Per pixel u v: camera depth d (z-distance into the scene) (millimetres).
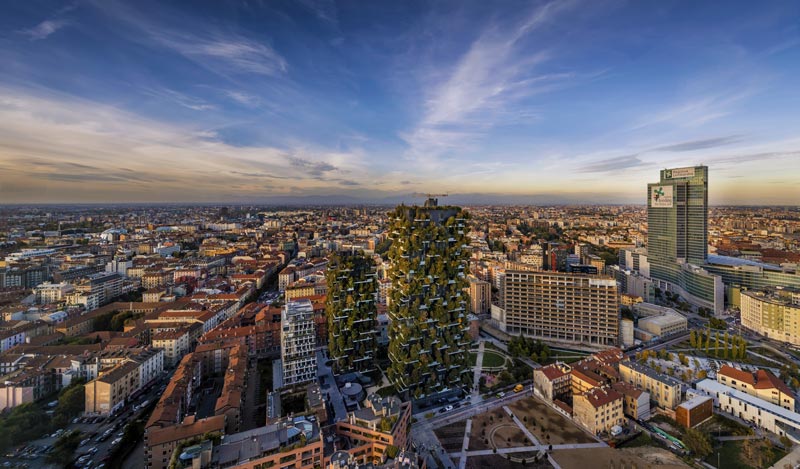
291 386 191625
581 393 163750
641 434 152375
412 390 180125
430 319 183125
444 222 191625
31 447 150375
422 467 120500
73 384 187250
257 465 106688
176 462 104875
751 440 146500
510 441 149500
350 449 122000
